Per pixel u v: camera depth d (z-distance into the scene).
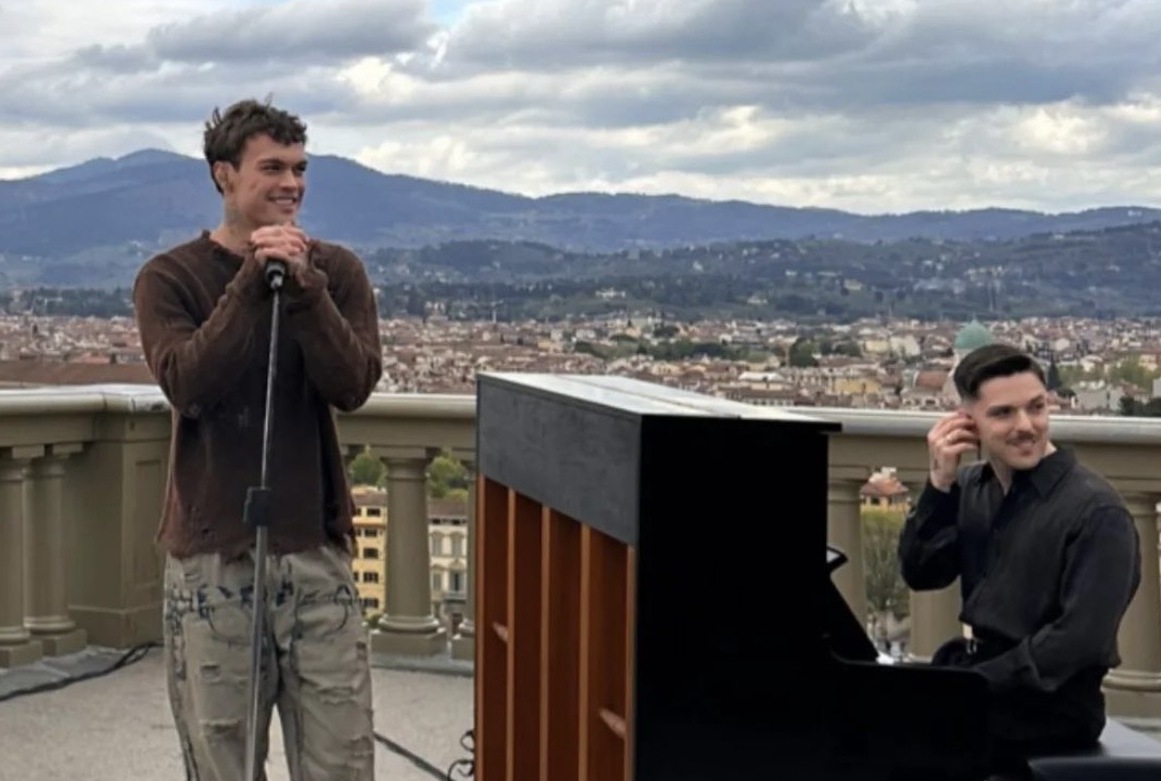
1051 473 3.18
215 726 3.26
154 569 6.30
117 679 5.82
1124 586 3.06
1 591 5.92
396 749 4.99
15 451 5.85
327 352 3.20
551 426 2.88
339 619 3.32
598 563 2.68
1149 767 2.96
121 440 6.13
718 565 2.48
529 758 3.12
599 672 2.69
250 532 3.24
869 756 2.56
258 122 3.29
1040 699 3.09
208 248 3.33
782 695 2.51
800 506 2.49
